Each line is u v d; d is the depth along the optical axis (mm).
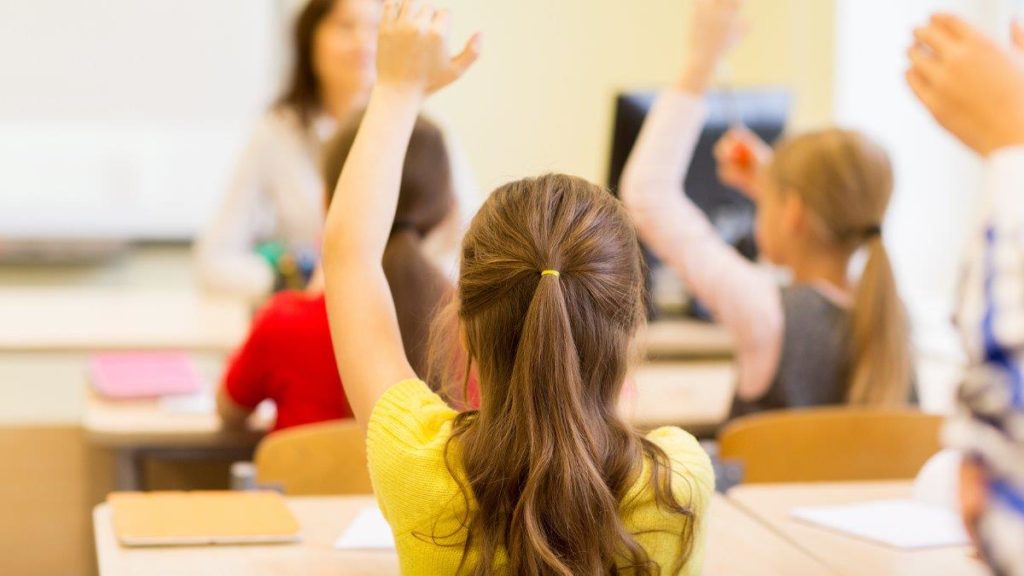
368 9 3914
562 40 5414
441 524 1337
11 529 3344
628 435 1363
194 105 5500
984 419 819
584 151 5477
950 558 1758
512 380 1321
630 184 2707
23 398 5305
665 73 5488
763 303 2676
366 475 2291
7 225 5391
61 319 3830
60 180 5445
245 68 5496
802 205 2684
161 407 3061
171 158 5508
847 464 2424
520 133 5434
